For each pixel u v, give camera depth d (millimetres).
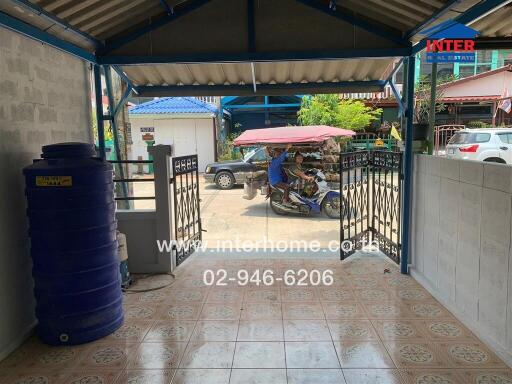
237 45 4211
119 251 4090
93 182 3064
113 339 3188
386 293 3963
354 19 4117
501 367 2709
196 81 5492
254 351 2971
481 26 3594
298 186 7762
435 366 2744
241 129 17688
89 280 3104
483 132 10359
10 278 3055
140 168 15172
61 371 2779
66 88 3916
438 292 3850
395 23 4027
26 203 3262
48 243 3000
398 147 5098
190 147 15547
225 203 9500
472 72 16812
